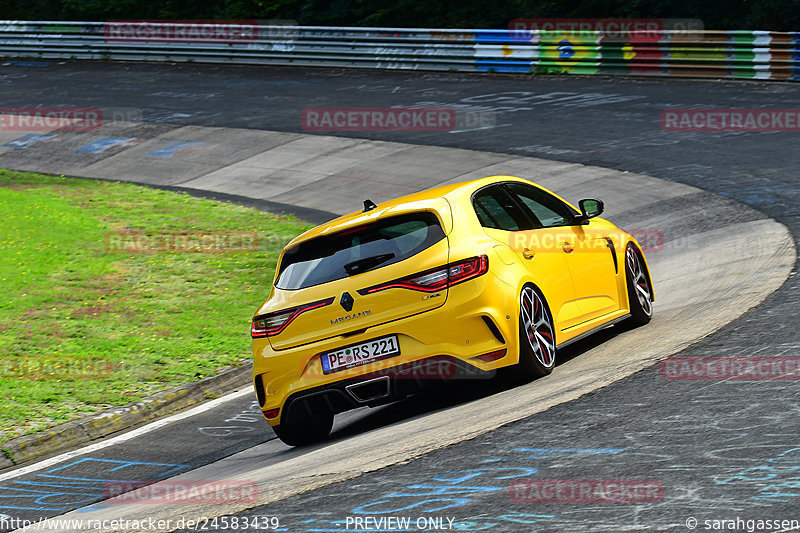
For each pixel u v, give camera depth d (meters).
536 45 104.81
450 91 101.69
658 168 64.75
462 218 25.23
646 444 17.94
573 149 73.81
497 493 16.41
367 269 24.59
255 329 25.75
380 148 82.94
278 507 17.89
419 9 146.12
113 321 44.19
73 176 86.62
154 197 75.81
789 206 49.62
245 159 85.81
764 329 25.50
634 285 31.20
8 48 144.00
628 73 98.69
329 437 26.78
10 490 26.28
